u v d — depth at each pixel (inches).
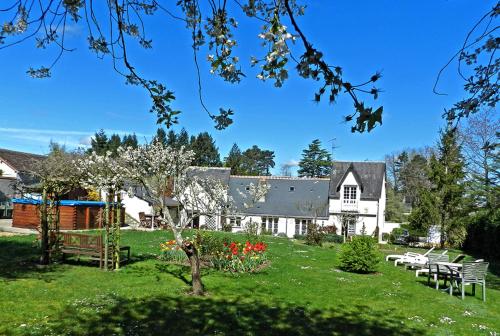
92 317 326.0
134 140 2888.8
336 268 665.6
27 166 1563.7
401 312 399.5
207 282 479.5
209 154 2849.4
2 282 437.1
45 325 301.3
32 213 1084.5
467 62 144.3
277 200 1631.4
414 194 2279.8
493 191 1143.0
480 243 1196.5
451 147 1270.9
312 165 3029.0
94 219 1191.6
